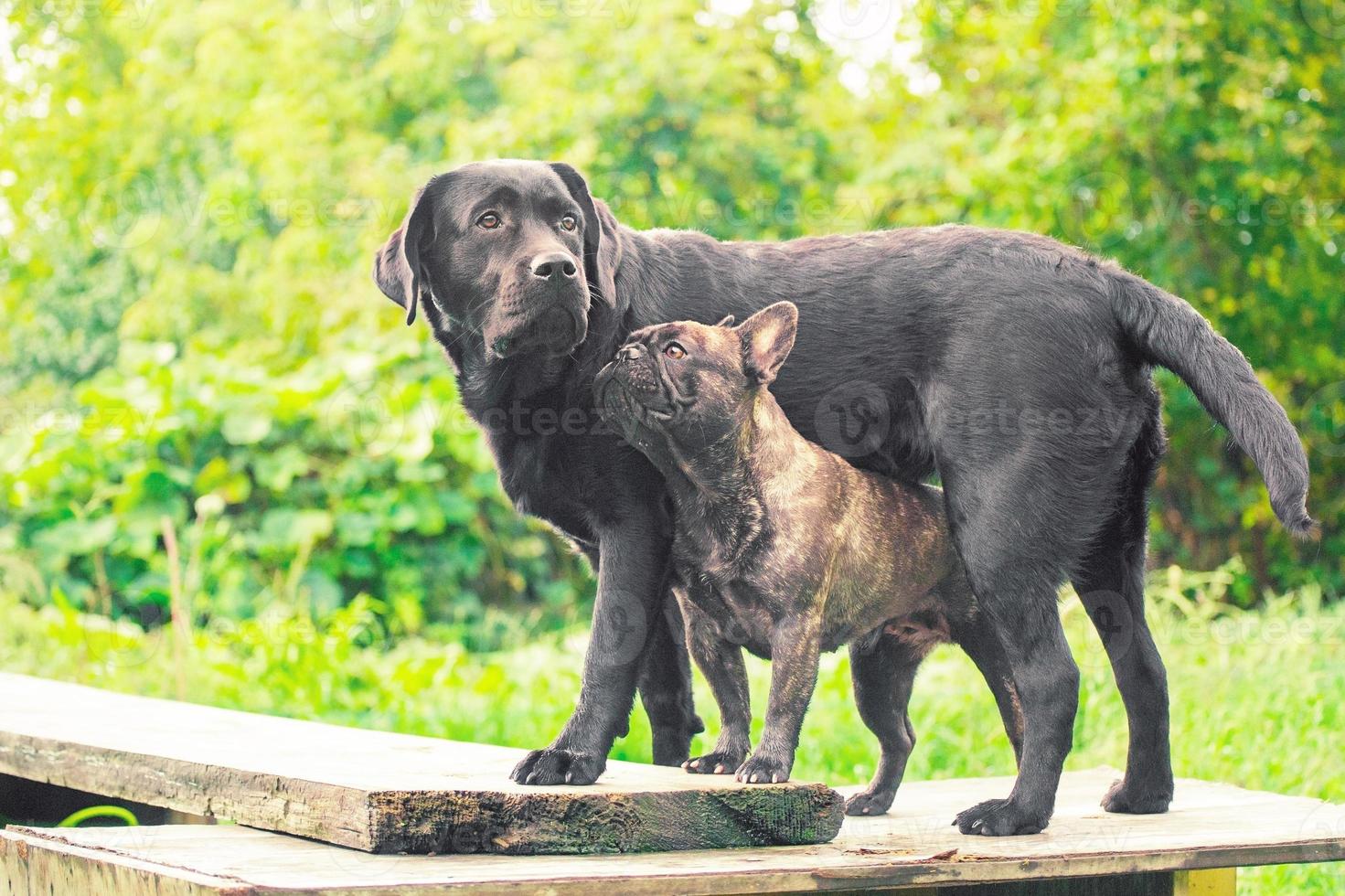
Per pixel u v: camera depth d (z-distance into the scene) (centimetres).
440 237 457
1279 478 422
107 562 1238
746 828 387
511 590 1358
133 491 1235
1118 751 777
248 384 1302
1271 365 1477
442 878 328
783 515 409
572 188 459
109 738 502
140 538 1220
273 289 1711
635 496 435
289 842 384
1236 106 1398
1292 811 483
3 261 2145
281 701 919
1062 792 530
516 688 945
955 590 467
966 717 843
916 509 453
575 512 449
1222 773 764
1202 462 1465
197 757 440
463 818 363
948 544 460
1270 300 1434
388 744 488
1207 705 856
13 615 1088
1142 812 479
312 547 1264
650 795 376
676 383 397
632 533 433
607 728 411
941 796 517
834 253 476
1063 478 441
